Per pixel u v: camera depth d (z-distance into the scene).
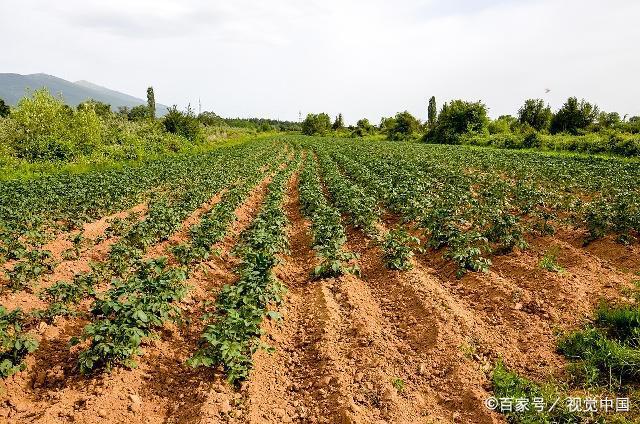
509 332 7.61
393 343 7.54
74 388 6.07
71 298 8.47
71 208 16.11
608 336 7.18
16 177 25.16
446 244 12.02
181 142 47.16
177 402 6.02
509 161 31.66
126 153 36.06
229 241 13.73
